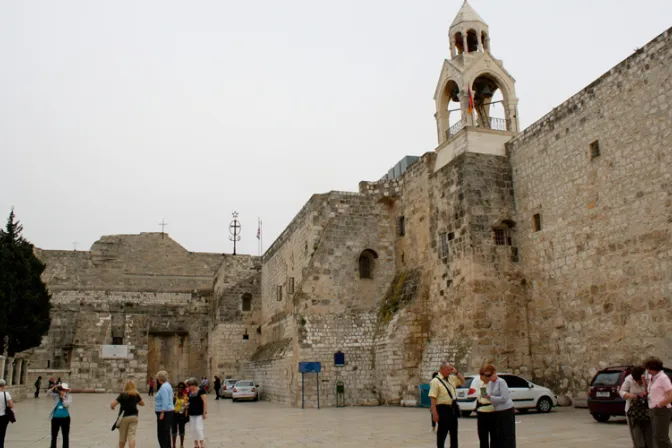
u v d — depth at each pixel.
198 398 16.34
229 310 52.56
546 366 26.34
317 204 38.19
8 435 21.56
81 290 60.84
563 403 24.88
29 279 45.34
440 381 12.99
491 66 31.84
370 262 37.06
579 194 25.03
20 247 47.41
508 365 27.00
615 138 23.27
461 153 29.95
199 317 60.78
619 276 22.53
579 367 24.33
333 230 36.53
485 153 29.95
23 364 43.47
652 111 21.61
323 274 35.62
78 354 53.59
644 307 21.28
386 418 24.72
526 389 23.16
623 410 18.11
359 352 34.59
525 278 28.20
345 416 26.45
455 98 33.97
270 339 48.12
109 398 45.94
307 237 39.09
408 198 35.84
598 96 24.34
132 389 15.15
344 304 35.53
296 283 41.34
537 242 27.48
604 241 23.42
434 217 32.06
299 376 33.94
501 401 11.94
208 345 58.59
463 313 28.28
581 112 25.27
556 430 17.59
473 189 28.97
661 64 21.34
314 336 34.44
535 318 27.28
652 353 20.77
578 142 25.31
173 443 17.34
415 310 32.22
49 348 58.88
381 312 35.03
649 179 21.53
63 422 16.00
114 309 57.81
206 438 19.95
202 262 77.69
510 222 29.08
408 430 19.95
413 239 34.88
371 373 34.31
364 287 36.25
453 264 29.67
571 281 25.12
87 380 53.25
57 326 59.59
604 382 19.11
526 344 27.52
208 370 57.38
